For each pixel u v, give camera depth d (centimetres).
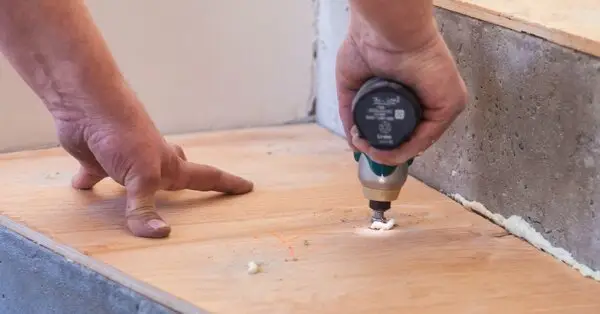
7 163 106
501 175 88
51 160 108
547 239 82
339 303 70
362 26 72
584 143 76
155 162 83
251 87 124
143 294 72
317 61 126
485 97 89
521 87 83
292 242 82
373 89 74
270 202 94
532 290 74
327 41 121
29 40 76
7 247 87
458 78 73
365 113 75
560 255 81
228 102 123
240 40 121
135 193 83
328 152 114
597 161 75
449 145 96
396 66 72
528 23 81
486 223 90
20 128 112
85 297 78
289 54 125
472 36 89
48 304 83
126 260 77
